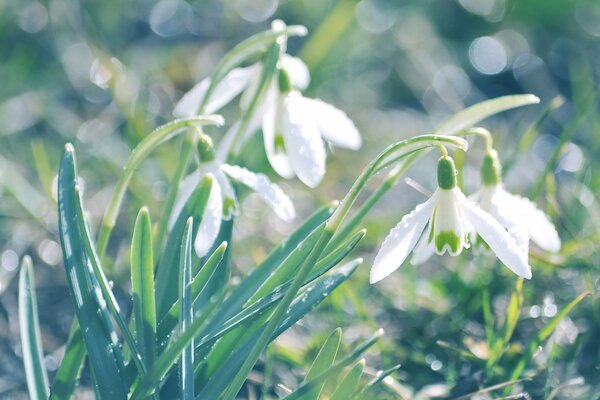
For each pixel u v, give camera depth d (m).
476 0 0.90
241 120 0.43
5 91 0.68
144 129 0.62
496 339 0.46
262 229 0.58
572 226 0.54
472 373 0.47
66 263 0.39
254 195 0.59
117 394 0.39
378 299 0.52
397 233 0.38
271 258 0.41
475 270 0.52
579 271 0.52
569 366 0.46
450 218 0.38
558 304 0.51
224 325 0.39
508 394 0.45
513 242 0.38
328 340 0.39
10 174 0.59
